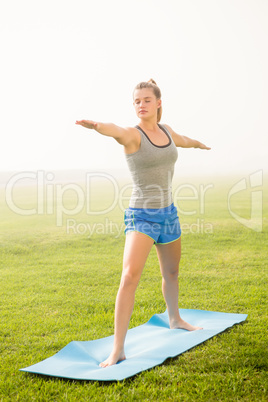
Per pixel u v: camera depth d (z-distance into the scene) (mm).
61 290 5211
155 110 3264
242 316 3852
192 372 2711
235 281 5379
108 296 4914
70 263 6793
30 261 7035
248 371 2699
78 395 2455
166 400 2389
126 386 2551
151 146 3113
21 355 3145
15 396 2473
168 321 3832
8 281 5715
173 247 3406
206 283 5320
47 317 4145
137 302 4570
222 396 2412
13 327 3809
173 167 3332
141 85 3252
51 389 2520
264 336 3342
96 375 2641
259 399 2381
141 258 3068
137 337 3463
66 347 3150
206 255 7082
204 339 3234
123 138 2975
